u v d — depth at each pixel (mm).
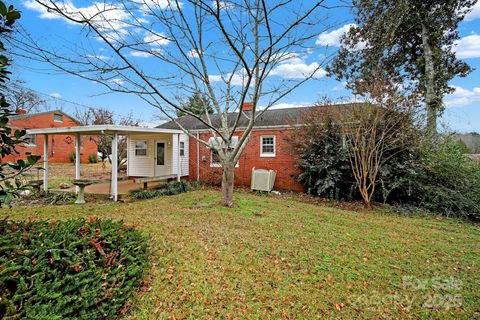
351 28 13977
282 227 5840
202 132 13758
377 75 9922
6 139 2408
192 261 3889
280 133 11977
